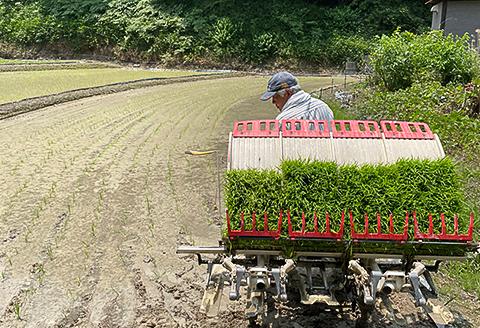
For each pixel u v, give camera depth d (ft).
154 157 27.22
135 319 11.87
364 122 11.04
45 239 16.44
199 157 27.20
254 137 10.72
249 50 98.27
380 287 9.23
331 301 9.76
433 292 9.75
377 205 9.41
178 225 17.67
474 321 11.51
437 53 39.52
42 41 110.22
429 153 10.35
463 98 28.35
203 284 13.55
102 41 106.73
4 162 25.90
